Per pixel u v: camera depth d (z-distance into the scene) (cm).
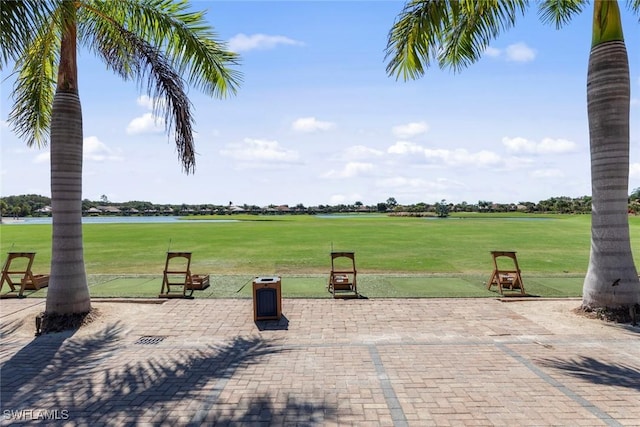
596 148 719
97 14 744
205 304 824
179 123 750
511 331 650
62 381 473
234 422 379
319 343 602
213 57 817
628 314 690
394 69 784
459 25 752
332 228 3219
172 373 495
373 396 431
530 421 377
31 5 489
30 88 811
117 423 379
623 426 366
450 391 441
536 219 5216
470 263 1330
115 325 693
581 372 487
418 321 706
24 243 2031
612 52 691
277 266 1290
